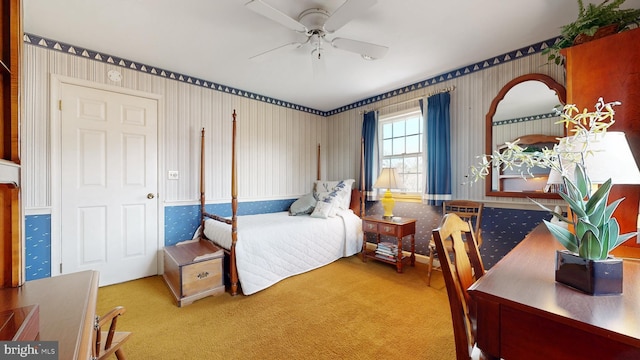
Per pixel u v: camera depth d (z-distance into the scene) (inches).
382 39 90.4
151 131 114.0
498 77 103.7
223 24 82.4
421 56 103.3
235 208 95.1
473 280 47.2
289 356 61.7
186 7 74.2
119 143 106.8
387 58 104.7
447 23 81.4
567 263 32.1
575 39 64.5
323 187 152.3
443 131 116.6
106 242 104.2
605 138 42.9
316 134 179.3
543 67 93.0
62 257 95.3
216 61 108.3
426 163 122.4
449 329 72.5
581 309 26.3
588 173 42.3
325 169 182.7
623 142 43.3
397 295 93.7
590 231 30.9
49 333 25.0
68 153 96.6
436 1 71.3
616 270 29.9
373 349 64.1
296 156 167.9
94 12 76.3
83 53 98.5
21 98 39.8
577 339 24.6
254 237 101.0
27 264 89.4
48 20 80.4
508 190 101.6
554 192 90.9
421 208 129.3
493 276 35.7
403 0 70.7
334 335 69.8
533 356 26.9
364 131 153.1
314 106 172.4
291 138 165.3
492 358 29.9
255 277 97.8
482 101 108.0
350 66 111.9
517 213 100.0
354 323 75.6
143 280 109.0
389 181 126.5
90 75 100.0
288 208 163.2
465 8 74.2
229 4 72.9
